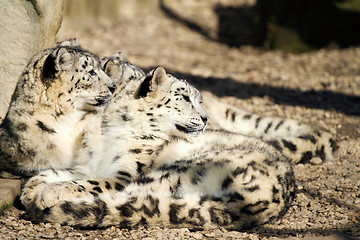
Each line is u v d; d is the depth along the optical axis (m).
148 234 8.36
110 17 29.25
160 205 8.50
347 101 18.00
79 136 10.59
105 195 8.72
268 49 26.80
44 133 10.15
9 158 10.09
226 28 31.61
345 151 13.15
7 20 11.09
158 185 8.84
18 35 11.16
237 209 8.67
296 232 8.77
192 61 23.45
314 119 15.71
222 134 11.06
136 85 10.46
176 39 27.97
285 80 20.67
